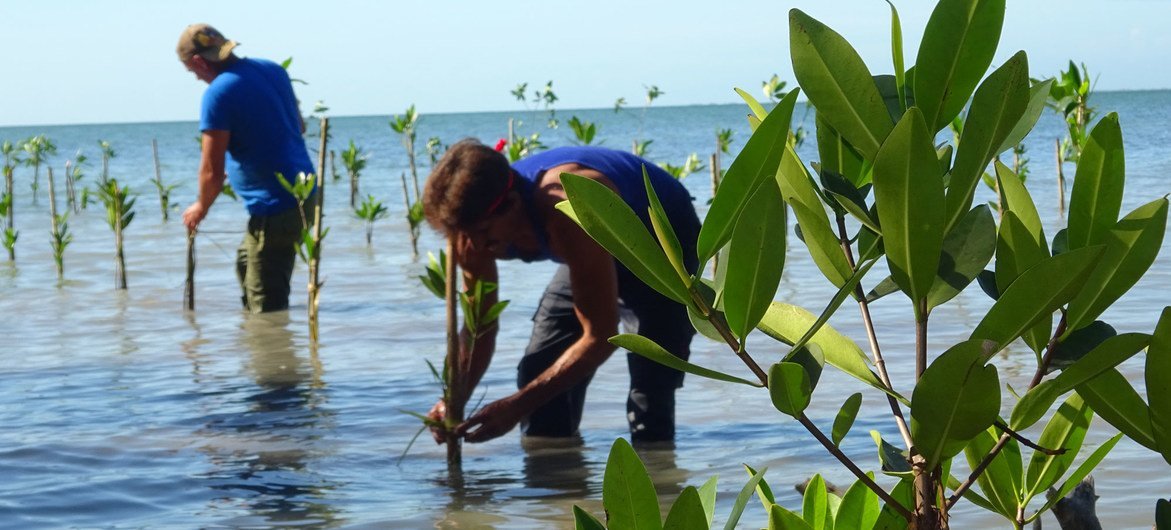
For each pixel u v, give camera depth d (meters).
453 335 3.89
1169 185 17.19
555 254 3.76
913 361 5.53
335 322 7.59
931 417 1.12
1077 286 1.05
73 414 4.93
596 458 4.10
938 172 1.07
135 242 13.46
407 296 8.83
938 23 1.16
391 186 24.48
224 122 7.50
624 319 4.24
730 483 3.65
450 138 64.31
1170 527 1.26
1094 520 1.46
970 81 1.17
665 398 4.26
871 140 1.17
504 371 5.70
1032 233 1.27
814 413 4.55
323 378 5.71
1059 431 1.44
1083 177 1.19
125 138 100.06
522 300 8.22
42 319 7.89
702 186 19.94
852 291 1.29
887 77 1.25
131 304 8.58
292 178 7.76
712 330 1.26
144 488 3.79
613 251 1.14
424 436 4.48
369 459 4.16
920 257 1.11
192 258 8.21
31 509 3.55
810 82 1.17
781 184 1.31
